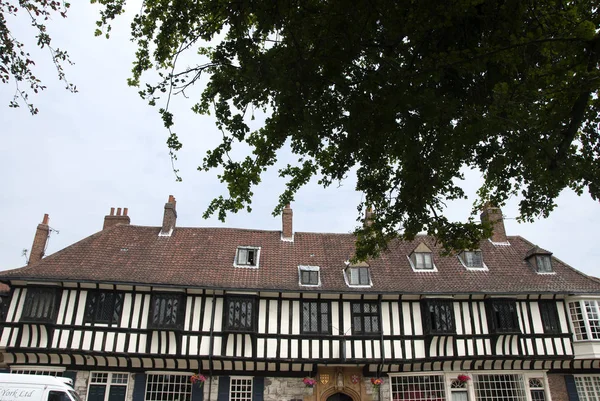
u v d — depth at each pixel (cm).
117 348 1692
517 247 2222
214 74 819
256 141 995
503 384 1833
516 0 721
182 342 1725
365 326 1817
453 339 1812
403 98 668
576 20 762
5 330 1688
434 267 2038
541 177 934
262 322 1783
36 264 1808
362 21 711
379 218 1140
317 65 720
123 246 2011
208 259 1973
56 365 1698
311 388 1756
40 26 663
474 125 738
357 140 758
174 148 834
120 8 781
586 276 1998
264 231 2234
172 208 2194
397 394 1800
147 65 862
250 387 1756
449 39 780
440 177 940
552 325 1869
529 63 809
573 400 1816
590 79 717
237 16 721
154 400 1711
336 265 2017
